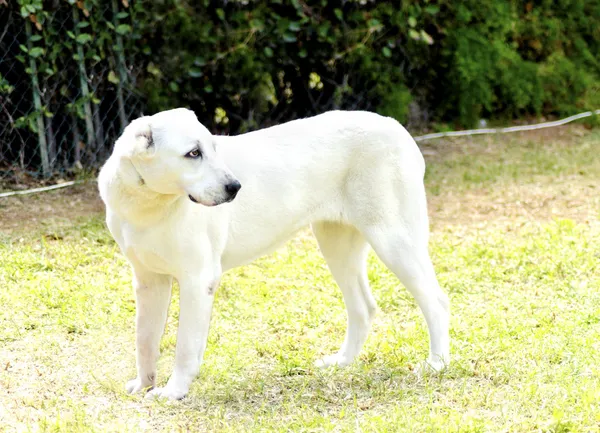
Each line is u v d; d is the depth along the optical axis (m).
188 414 4.96
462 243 8.08
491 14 12.33
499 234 8.29
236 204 5.20
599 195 9.62
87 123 9.74
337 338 6.21
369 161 5.38
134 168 4.70
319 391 5.25
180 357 5.15
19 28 9.24
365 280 5.82
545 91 13.09
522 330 6.10
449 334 6.06
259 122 10.98
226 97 10.60
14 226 8.25
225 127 10.78
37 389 5.34
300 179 5.33
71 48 9.43
